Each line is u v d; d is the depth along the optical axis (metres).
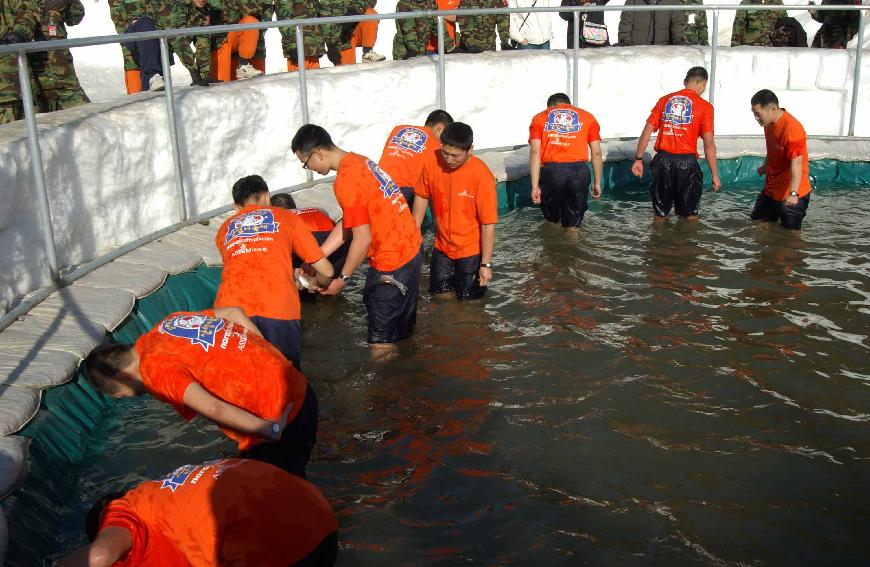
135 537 2.85
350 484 4.27
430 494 4.18
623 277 7.10
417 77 9.67
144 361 3.50
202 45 8.55
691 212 8.80
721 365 5.48
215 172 7.62
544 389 5.20
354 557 3.72
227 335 3.67
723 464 4.42
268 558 2.93
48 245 5.46
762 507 4.07
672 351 5.68
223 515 2.89
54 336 4.91
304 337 6.01
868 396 5.09
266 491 2.96
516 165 9.60
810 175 10.55
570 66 10.84
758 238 8.11
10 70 7.04
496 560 3.71
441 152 6.39
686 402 5.03
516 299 6.65
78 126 6.11
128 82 9.11
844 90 11.16
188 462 4.46
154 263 6.21
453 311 6.43
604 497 4.16
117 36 6.00
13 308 5.30
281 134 8.38
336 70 9.30
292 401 3.78
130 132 6.59
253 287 4.47
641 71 11.11
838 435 4.68
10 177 5.30
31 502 3.77
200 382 3.56
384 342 5.80
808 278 7.01
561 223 8.61
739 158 10.68
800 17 16.34
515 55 10.69
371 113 9.34
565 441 4.64
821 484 4.24
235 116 7.77
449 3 11.25
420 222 6.69
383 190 5.50
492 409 4.98
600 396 5.11
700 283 6.93
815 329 6.01
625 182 10.44
